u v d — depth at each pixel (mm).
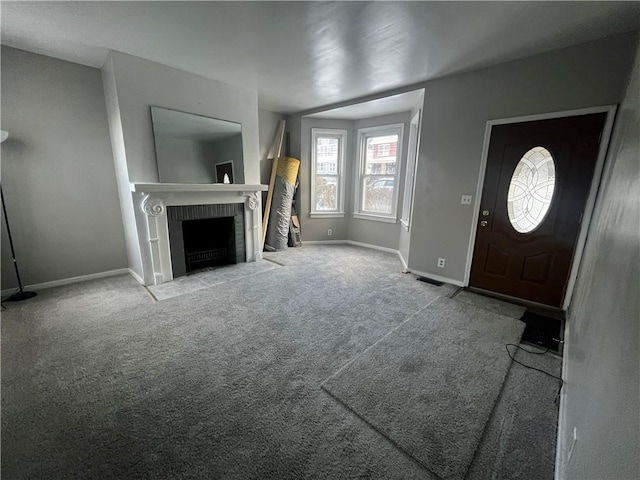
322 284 3242
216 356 1910
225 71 3055
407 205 4176
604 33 2117
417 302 2789
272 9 1922
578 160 2381
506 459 1235
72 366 1783
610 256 1234
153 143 2963
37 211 2812
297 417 1432
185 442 1288
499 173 2805
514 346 2057
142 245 3010
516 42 2283
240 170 3744
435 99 3143
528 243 2732
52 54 2670
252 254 4113
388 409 1485
